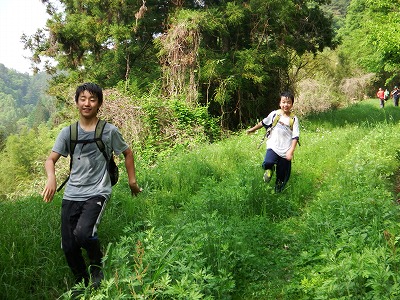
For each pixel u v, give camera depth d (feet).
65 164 43.04
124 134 41.91
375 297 10.28
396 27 65.21
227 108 60.03
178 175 26.03
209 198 19.77
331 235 14.89
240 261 14.15
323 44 72.02
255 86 61.67
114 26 63.31
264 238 16.61
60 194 22.20
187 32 52.39
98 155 13.55
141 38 67.46
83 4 73.31
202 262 12.51
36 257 13.91
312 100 88.89
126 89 52.75
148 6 64.90
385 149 29.84
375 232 14.11
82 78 73.00
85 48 71.97
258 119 62.95
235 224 17.07
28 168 124.88
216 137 49.93
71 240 13.08
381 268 10.75
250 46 62.75
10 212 18.31
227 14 57.57
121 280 10.48
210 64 53.26
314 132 48.80
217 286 12.03
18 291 12.48
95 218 13.03
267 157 22.67
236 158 31.48
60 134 13.61
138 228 17.99
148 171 27.35
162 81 55.77
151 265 11.91
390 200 17.93
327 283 11.25
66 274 13.57
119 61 67.05
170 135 44.32
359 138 38.75
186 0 62.80
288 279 13.78
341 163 27.91
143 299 9.98
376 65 101.86
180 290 10.47
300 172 26.81
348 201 18.08
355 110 80.64
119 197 20.92
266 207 20.15
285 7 58.49
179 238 14.08
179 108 46.88
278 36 62.39
